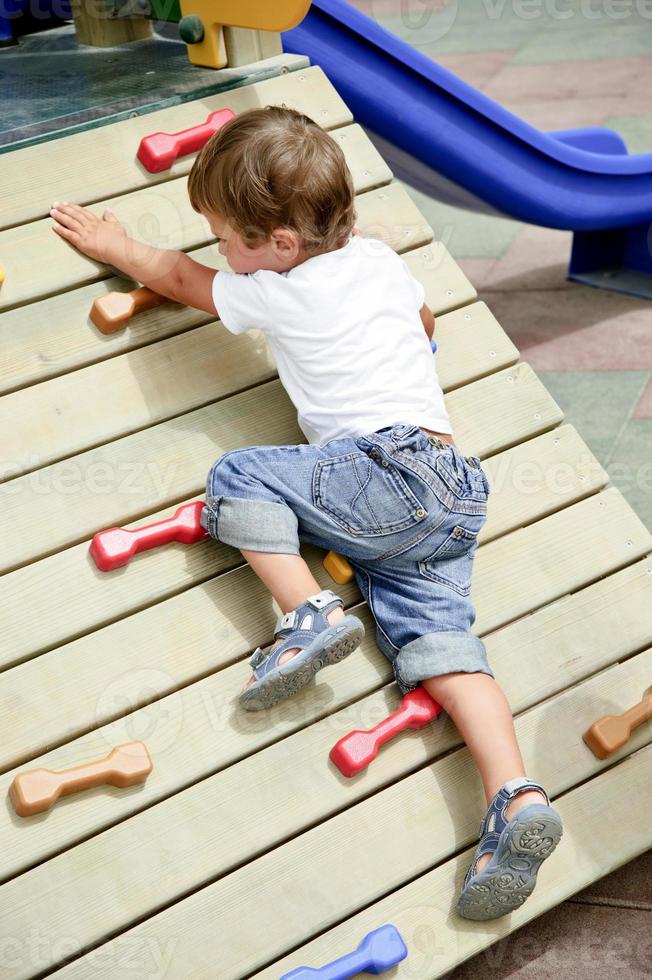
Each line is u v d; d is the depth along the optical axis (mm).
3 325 2023
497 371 2305
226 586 1947
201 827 1753
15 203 2139
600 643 2074
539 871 1844
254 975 1674
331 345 1961
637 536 2205
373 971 1689
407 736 1896
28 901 1648
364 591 1986
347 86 3016
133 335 2090
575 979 1782
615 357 3445
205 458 2045
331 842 1784
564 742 1962
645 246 3926
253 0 2391
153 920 1679
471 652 1863
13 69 2703
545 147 3244
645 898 1915
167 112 2348
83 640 1848
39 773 1698
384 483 1864
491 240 4367
